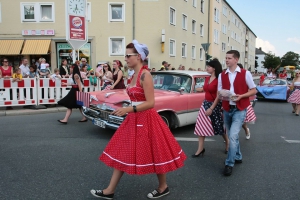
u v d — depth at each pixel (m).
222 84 4.23
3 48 19.45
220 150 5.36
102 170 4.16
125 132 3.03
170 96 5.94
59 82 9.67
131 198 3.31
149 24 20.62
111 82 9.08
